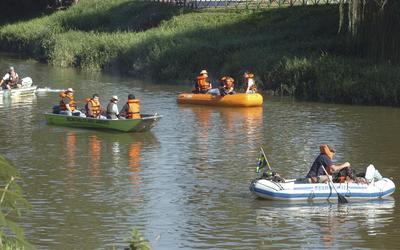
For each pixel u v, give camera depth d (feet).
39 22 488.44
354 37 286.66
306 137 193.57
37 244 111.86
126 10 469.16
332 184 134.72
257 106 248.73
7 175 59.21
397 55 268.82
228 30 371.35
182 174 154.71
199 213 127.95
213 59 321.32
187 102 254.88
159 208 130.93
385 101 249.96
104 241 113.50
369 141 188.03
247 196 138.41
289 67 278.67
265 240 114.21
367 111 237.45
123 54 356.59
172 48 336.90
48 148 180.55
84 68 374.84
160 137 194.90
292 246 111.65
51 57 396.98
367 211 129.29
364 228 120.16
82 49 382.42
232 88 253.65
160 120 221.87
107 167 160.66
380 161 166.09
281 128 207.00
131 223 122.62
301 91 272.92
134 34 386.32
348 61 274.77
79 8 502.79
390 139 190.49
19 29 469.98
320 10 365.40
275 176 138.62
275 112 236.63
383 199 136.98
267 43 327.47
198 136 195.83
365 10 278.87
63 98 212.43
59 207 130.93
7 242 59.77
